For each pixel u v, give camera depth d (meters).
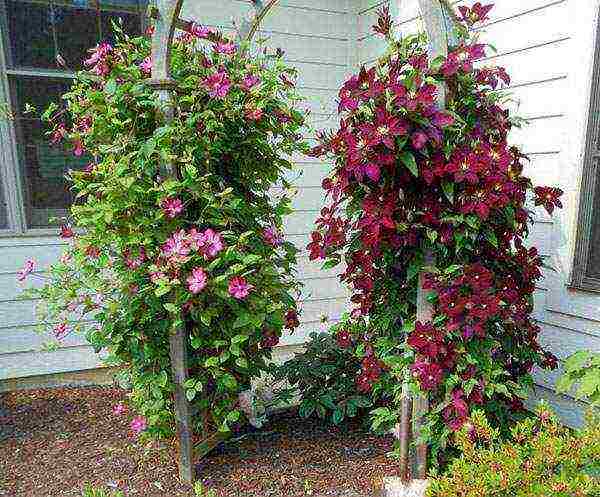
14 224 3.02
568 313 2.52
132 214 1.85
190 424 2.04
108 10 3.06
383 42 3.60
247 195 2.25
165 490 2.01
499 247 1.95
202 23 3.32
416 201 1.81
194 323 2.06
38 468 2.16
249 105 1.95
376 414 2.24
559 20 2.43
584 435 1.54
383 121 1.60
